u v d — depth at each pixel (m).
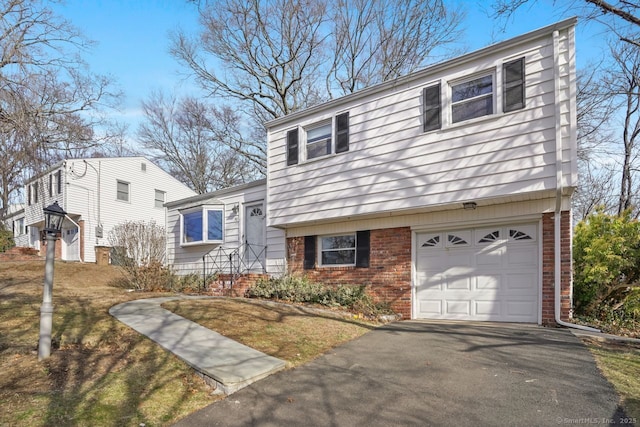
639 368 4.96
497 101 8.03
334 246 11.46
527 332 7.17
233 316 7.82
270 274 12.60
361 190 9.93
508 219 8.52
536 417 3.72
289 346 6.21
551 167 7.32
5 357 5.32
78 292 10.66
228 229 14.43
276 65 22.14
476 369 5.12
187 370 5.01
